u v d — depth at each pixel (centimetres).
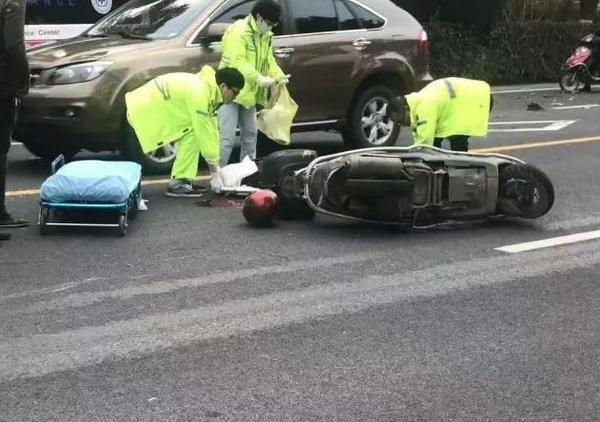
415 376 393
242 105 786
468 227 668
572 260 580
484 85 751
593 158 973
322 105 922
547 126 1261
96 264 553
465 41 2103
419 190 632
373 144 974
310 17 912
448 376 393
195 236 626
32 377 386
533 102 1650
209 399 367
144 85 736
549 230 660
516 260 578
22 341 425
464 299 498
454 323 459
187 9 850
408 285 521
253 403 364
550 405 366
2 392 371
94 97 765
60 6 1170
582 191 801
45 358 406
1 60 597
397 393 375
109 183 609
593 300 501
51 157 902
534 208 662
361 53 938
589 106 1568
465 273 547
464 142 768
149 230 639
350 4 946
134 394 371
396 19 984
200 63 820
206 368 398
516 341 436
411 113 729
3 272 534
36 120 775
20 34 593
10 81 603
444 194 641
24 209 693
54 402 362
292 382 384
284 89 811
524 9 2356
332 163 626
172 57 807
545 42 2227
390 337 438
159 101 717
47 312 465
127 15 902
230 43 772
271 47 802
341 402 366
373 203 630
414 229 651
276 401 366
